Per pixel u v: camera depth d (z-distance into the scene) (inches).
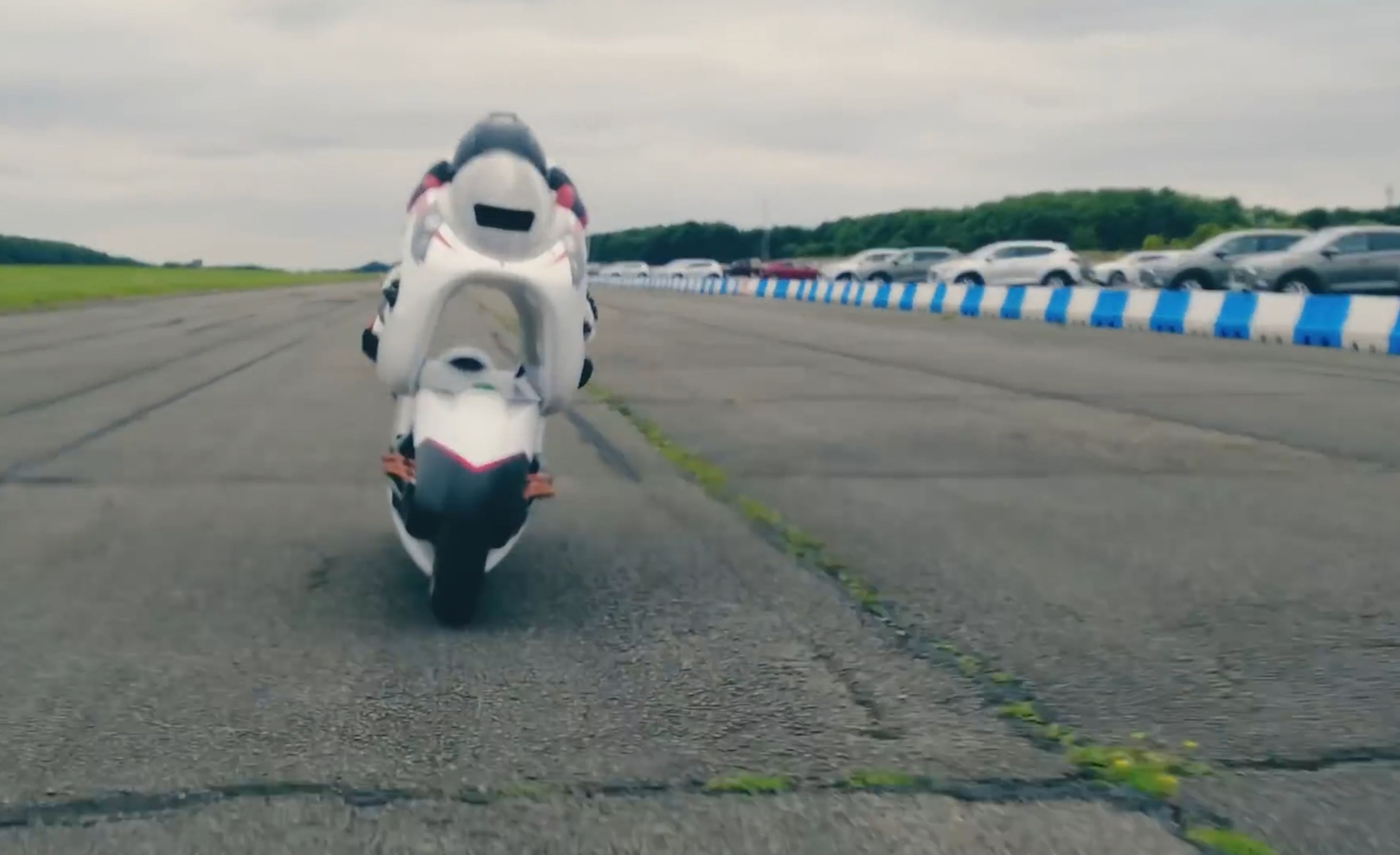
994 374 682.2
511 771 157.2
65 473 374.3
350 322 1283.2
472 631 217.6
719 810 146.0
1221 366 723.4
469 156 212.7
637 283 3442.4
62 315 1424.7
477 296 1748.3
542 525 302.2
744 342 941.8
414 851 135.9
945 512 317.4
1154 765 159.3
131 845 137.3
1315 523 303.3
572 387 222.7
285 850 136.2
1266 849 137.0
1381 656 203.2
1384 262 1146.0
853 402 553.0
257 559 268.8
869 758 161.6
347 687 188.5
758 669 197.0
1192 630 217.8
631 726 173.0
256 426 479.8
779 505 326.6
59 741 166.9
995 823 142.9
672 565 263.3
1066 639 212.4
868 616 226.5
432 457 208.4
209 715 176.6
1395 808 147.4
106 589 244.2
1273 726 173.2
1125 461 396.2
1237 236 1267.2
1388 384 617.0
